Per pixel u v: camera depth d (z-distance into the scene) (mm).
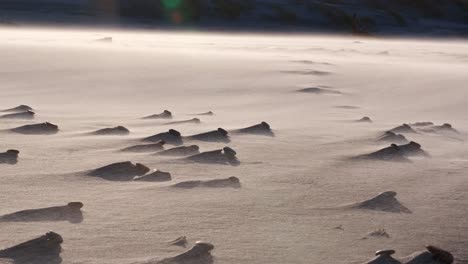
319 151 6023
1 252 3270
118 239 3539
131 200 4262
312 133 6988
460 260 3447
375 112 9117
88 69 12680
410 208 4309
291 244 3566
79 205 3992
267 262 3311
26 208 4016
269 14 58844
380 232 3793
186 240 3549
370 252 3490
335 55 21516
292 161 5566
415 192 4707
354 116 8586
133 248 3416
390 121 8250
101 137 6363
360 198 4496
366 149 6172
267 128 7008
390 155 5871
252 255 3393
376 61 18547
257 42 31156
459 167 5566
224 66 14125
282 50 23688
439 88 11906
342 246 3566
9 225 3699
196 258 3297
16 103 8719
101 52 16438
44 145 5902
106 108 8570
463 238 3762
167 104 9156
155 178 4809
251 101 9734
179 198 4340
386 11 62906
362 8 63812
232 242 3561
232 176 4852
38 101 8977
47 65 13008
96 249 3389
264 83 11688
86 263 3207
